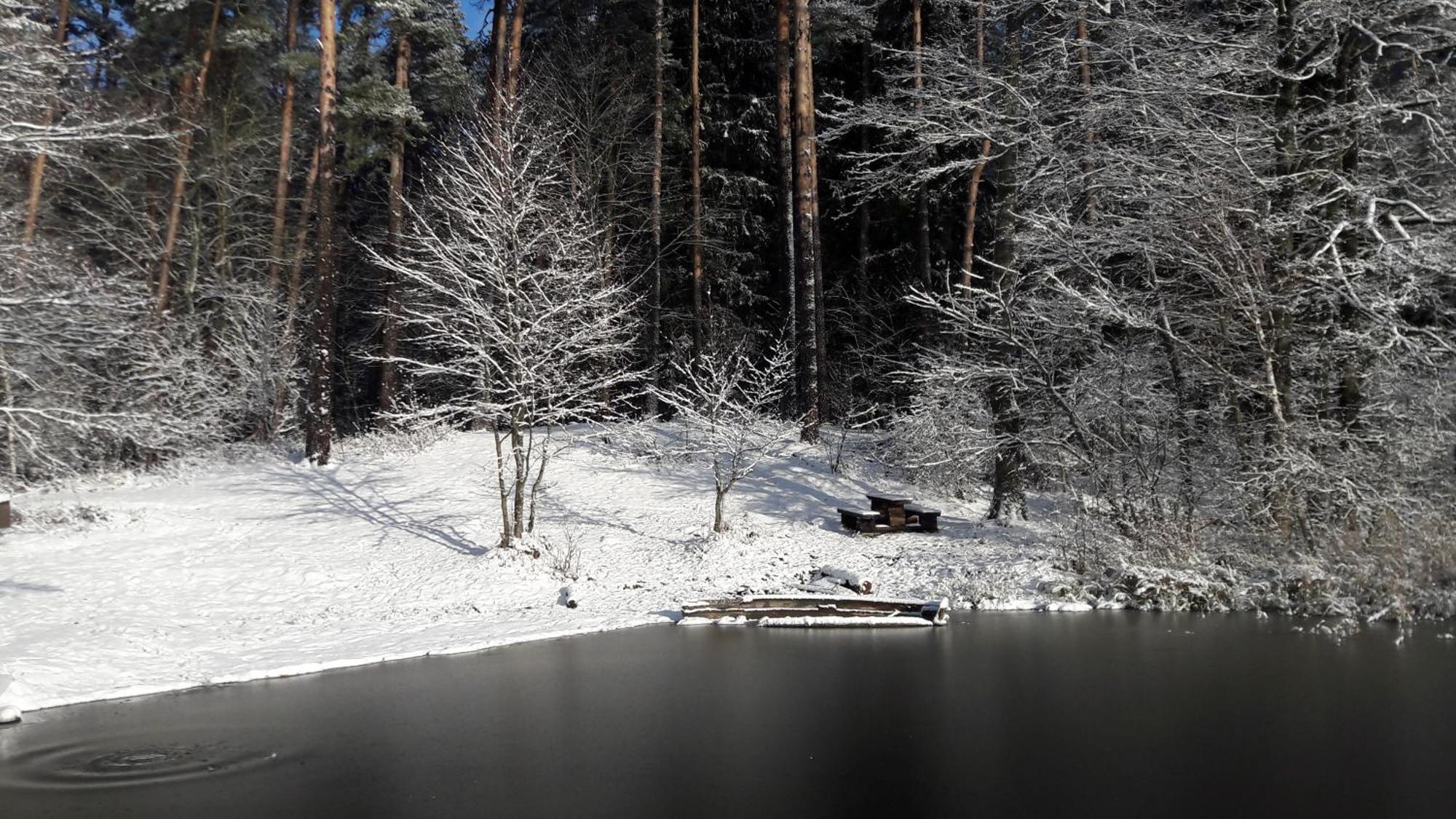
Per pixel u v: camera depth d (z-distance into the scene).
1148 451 16.25
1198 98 16.12
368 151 26.53
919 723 8.48
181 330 25.86
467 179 21.30
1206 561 14.22
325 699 9.74
